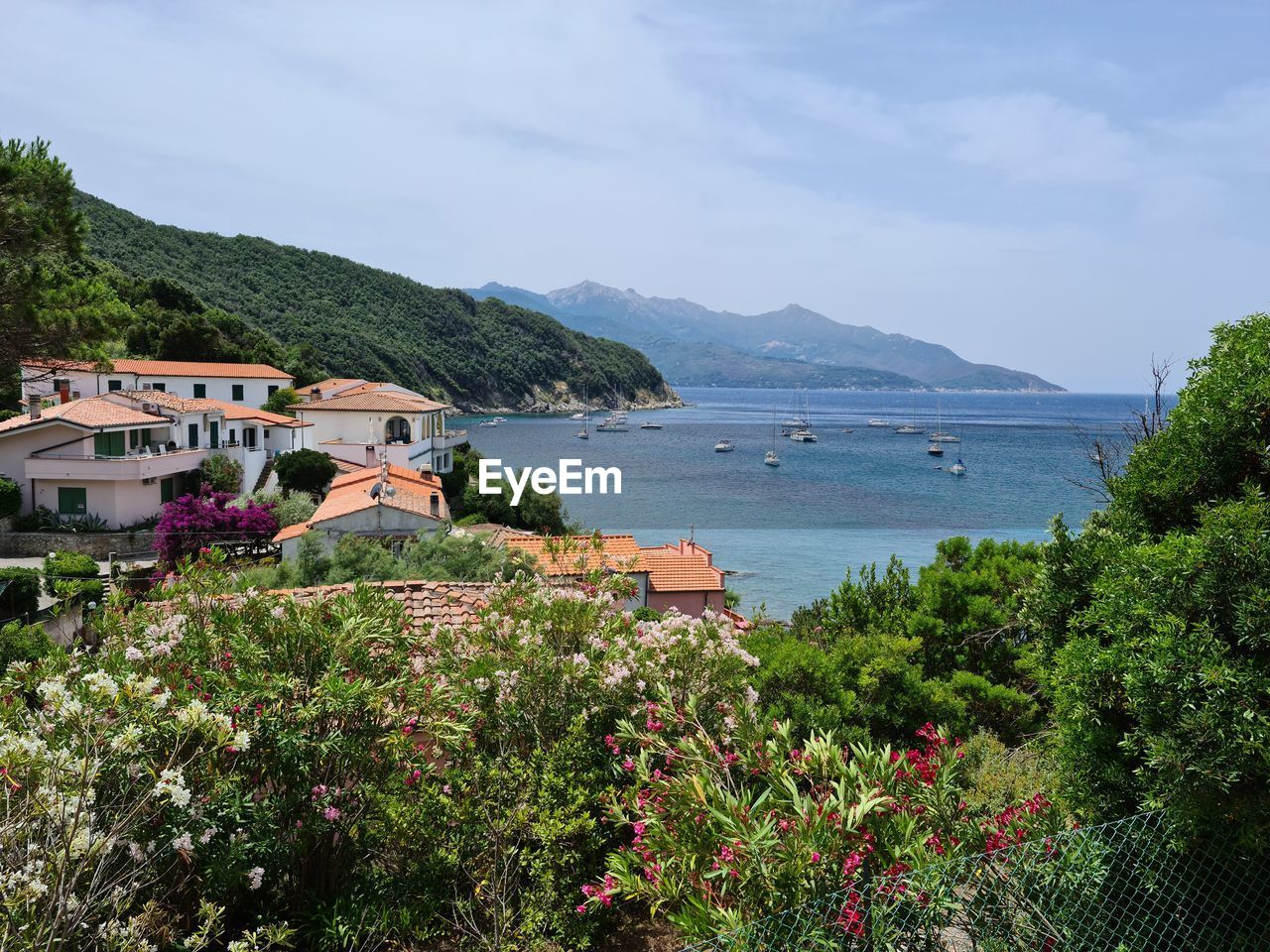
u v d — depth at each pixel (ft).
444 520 107.96
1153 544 26.55
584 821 27.63
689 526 249.34
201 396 240.12
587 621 36.52
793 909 18.21
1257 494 23.13
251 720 27.07
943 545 62.13
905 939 19.24
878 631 53.93
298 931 27.53
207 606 33.88
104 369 64.28
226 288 578.25
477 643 37.27
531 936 26.32
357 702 28.12
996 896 20.42
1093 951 21.12
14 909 18.30
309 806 27.86
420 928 27.20
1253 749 19.57
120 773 23.03
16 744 20.53
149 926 23.54
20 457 149.59
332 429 217.56
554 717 32.58
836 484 370.94
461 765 30.68
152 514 157.58
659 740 27.17
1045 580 29.53
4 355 59.06
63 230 58.13
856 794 21.27
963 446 618.44
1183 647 21.21
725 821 19.98
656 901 21.25
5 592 83.82
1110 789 23.99
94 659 29.12
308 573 83.92
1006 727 46.01
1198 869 22.27
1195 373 28.66
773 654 43.24
